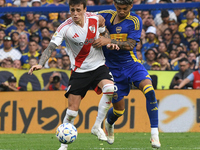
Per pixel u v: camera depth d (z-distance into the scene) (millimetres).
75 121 29547
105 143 21875
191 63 29875
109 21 16984
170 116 29312
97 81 15359
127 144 21172
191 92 29219
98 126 15469
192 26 29766
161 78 29766
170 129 29266
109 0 33625
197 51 29828
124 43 16078
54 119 29594
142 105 29438
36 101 29750
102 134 15422
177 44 30047
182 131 29172
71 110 15242
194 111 29188
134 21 16562
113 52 17156
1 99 29688
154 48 30125
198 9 29625
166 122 29297
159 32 30109
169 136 25828
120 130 29312
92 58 15258
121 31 16703
